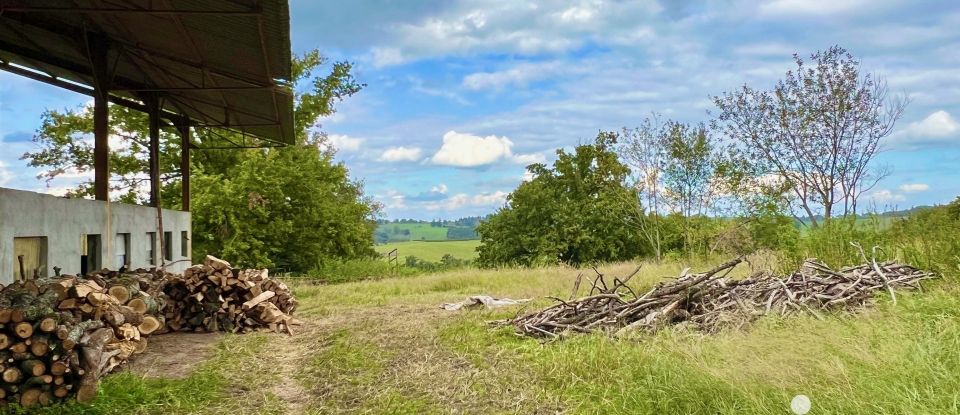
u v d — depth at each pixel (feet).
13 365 18.62
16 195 24.06
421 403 19.16
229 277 33.06
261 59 29.07
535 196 107.76
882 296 26.45
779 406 14.64
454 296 48.21
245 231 87.51
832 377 15.76
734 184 76.38
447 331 30.48
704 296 28.40
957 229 33.76
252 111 43.60
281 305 38.01
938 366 15.47
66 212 28.53
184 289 32.60
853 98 66.90
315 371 24.08
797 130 69.51
